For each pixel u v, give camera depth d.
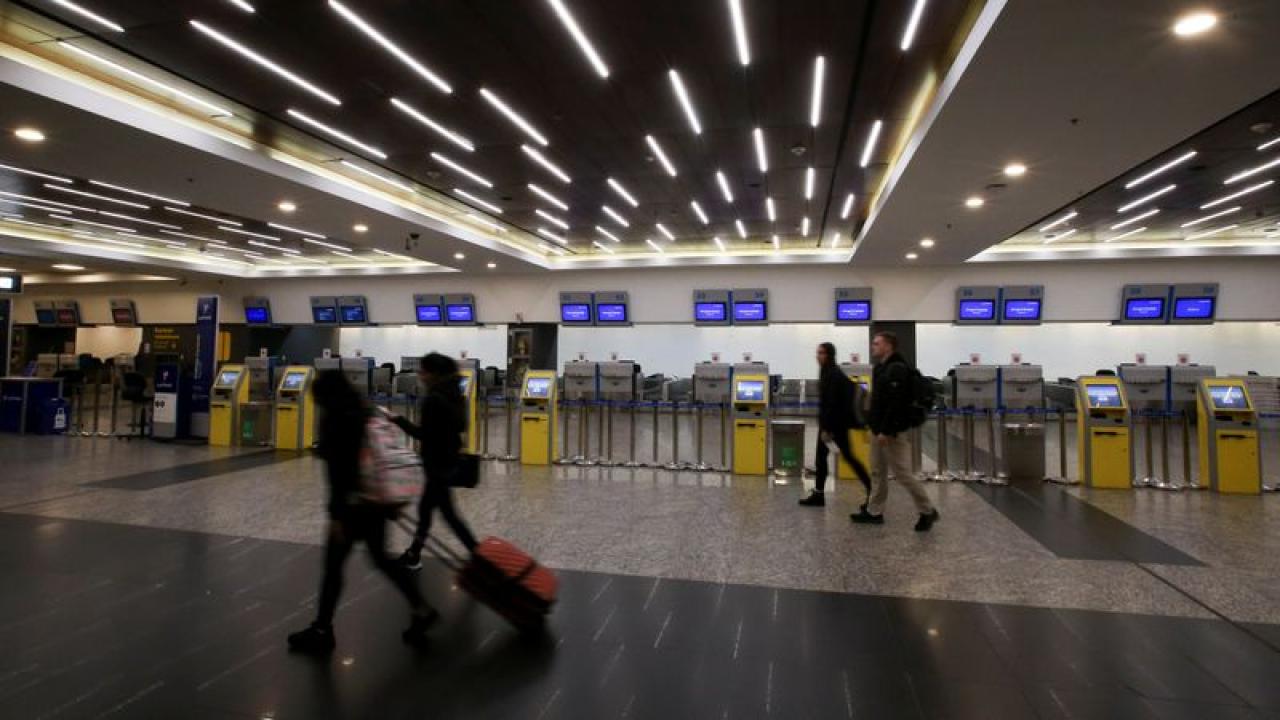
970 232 10.55
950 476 7.47
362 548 4.52
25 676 2.71
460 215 11.44
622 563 4.27
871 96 6.19
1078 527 5.23
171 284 19.34
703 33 5.12
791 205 10.55
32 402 11.01
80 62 5.70
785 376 18.11
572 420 15.02
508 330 16.88
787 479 7.35
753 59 5.53
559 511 5.73
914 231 10.49
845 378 5.59
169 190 8.58
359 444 2.99
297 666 2.81
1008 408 7.38
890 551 4.55
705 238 13.59
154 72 5.91
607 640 3.09
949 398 8.05
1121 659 2.90
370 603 3.53
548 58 5.57
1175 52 4.30
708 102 6.41
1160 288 13.21
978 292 14.09
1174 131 5.79
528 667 2.82
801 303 15.16
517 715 2.44
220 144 7.13
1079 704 2.52
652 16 4.90
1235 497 6.48
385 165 8.53
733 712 2.46
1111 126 5.68
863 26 4.97
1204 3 3.72
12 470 7.53
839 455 7.41
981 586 3.84
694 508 5.86
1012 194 8.07
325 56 5.58
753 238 13.52
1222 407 6.84
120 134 6.39
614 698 2.56
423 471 3.91
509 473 7.64
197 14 4.95
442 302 16.98
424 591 3.74
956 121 5.62
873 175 8.75
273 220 10.55
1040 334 16.56
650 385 15.70
